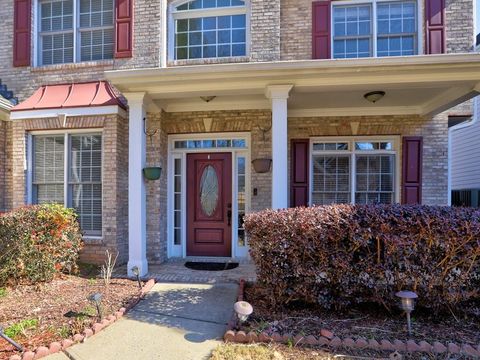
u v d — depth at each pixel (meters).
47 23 6.78
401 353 2.87
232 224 6.45
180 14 6.43
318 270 3.51
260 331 3.14
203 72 4.73
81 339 3.07
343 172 6.48
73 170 6.09
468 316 3.48
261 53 6.06
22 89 6.61
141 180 5.19
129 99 5.19
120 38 6.25
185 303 4.02
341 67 4.56
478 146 10.28
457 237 3.30
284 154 4.84
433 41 5.85
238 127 6.25
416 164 6.09
